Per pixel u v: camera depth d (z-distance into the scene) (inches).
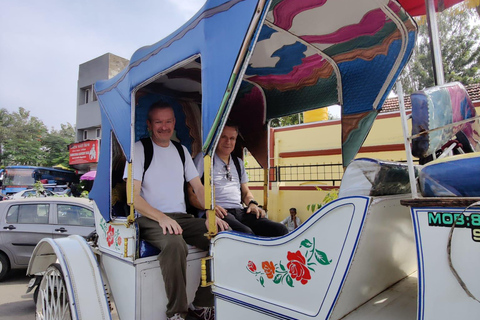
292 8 79.4
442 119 58.4
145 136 122.2
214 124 66.4
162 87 126.3
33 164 1261.1
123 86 96.4
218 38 65.8
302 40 95.9
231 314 68.3
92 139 741.3
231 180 121.3
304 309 56.1
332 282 52.1
